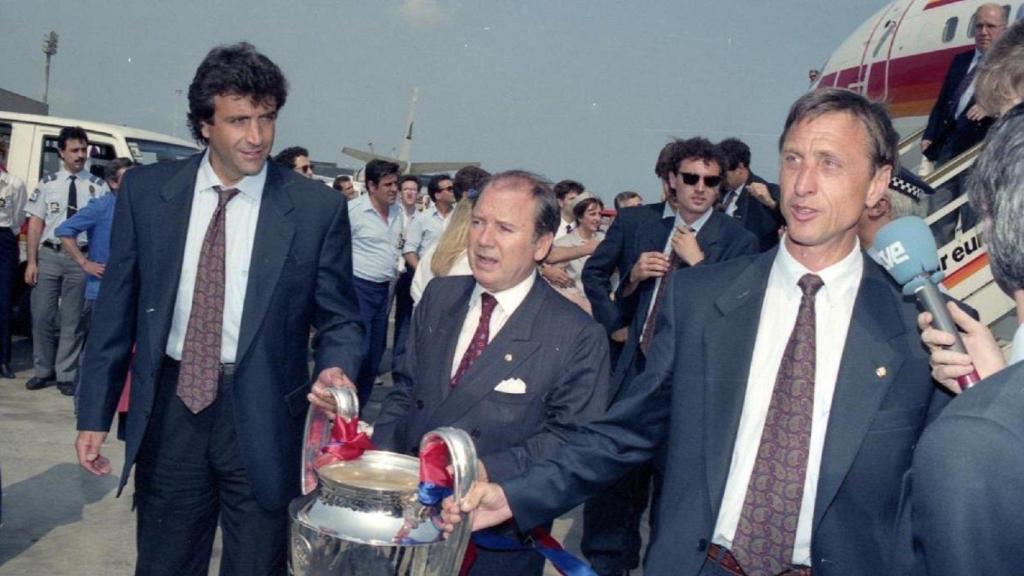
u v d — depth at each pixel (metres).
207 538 3.05
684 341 2.11
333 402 2.39
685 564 1.99
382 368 10.49
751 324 2.06
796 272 2.06
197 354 2.91
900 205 3.31
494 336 2.64
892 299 2.02
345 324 3.07
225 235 2.93
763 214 6.09
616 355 4.70
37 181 9.48
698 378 2.06
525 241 2.58
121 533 5.17
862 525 1.92
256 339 2.89
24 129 9.56
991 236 1.42
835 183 1.99
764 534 1.98
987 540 1.23
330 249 3.04
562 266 5.51
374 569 2.03
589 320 2.65
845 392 1.94
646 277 4.14
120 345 2.98
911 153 8.34
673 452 2.06
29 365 9.33
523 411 2.57
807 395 1.99
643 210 4.62
